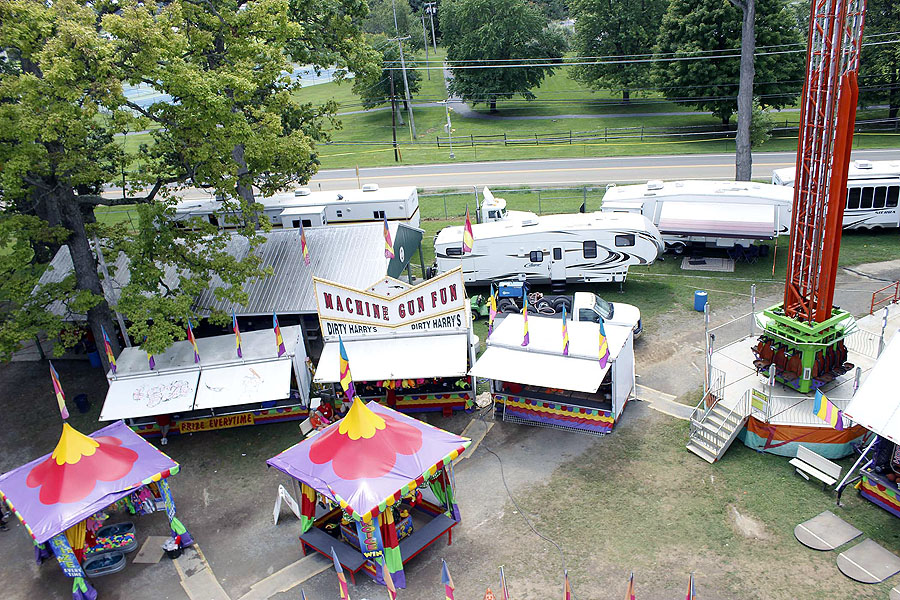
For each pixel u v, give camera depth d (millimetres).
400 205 37719
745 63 39188
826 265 19812
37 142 23219
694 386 24594
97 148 31531
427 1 132375
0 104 21109
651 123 75000
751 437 21031
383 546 16938
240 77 24656
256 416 25203
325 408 24266
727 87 64125
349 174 62969
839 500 18516
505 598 13398
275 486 21828
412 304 24141
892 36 61531
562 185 52812
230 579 18109
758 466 20406
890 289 29984
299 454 18875
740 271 34219
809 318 20531
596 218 32531
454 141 74312
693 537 17875
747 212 33625
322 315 25031
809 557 16875
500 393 23922
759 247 35438
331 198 38812
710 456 20828
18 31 20797
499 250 32875
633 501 19406
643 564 17141
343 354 18906
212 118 23719
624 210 35938
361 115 91500
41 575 18984
